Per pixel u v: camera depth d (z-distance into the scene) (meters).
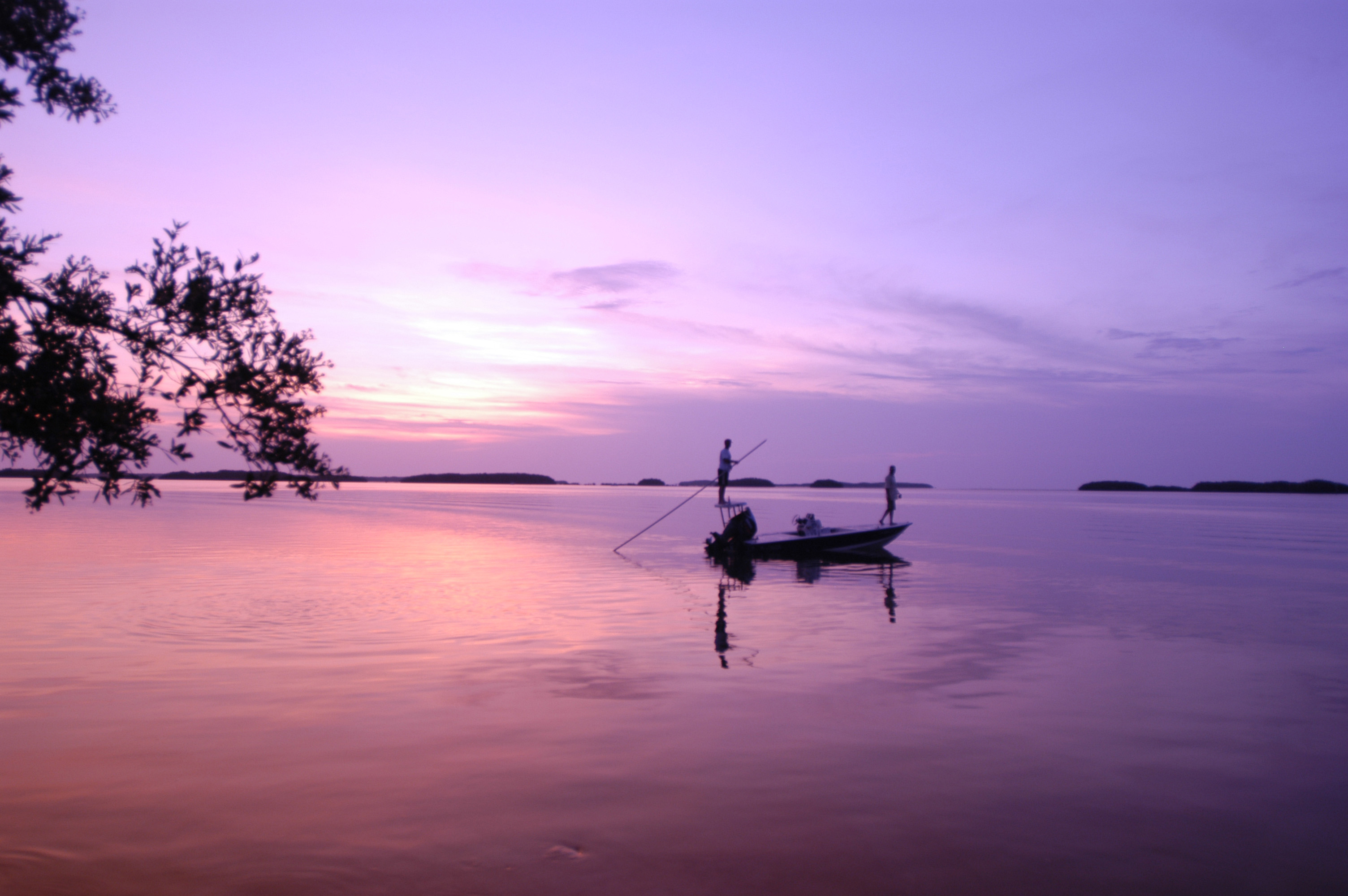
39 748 7.79
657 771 7.28
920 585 20.59
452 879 5.41
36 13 5.67
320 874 5.45
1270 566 25.75
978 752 7.80
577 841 5.95
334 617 14.97
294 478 5.81
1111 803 6.70
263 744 7.91
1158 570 24.55
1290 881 5.51
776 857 5.75
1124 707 9.29
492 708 9.11
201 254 5.46
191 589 18.48
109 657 11.56
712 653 12.05
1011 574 23.12
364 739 8.06
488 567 24.34
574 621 14.73
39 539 30.98
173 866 5.56
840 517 63.50
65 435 5.10
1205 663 11.56
